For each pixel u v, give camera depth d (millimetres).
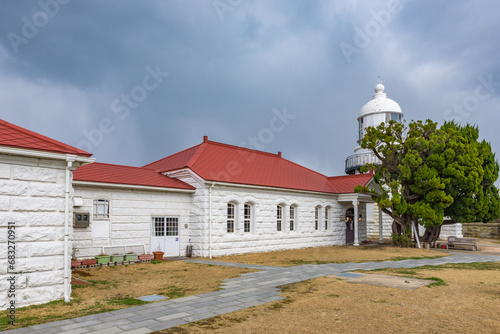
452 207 24859
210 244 19844
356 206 28266
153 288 11297
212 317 8008
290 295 10078
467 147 24422
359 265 16391
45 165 9492
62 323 7586
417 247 25281
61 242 9617
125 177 18594
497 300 9398
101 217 17188
